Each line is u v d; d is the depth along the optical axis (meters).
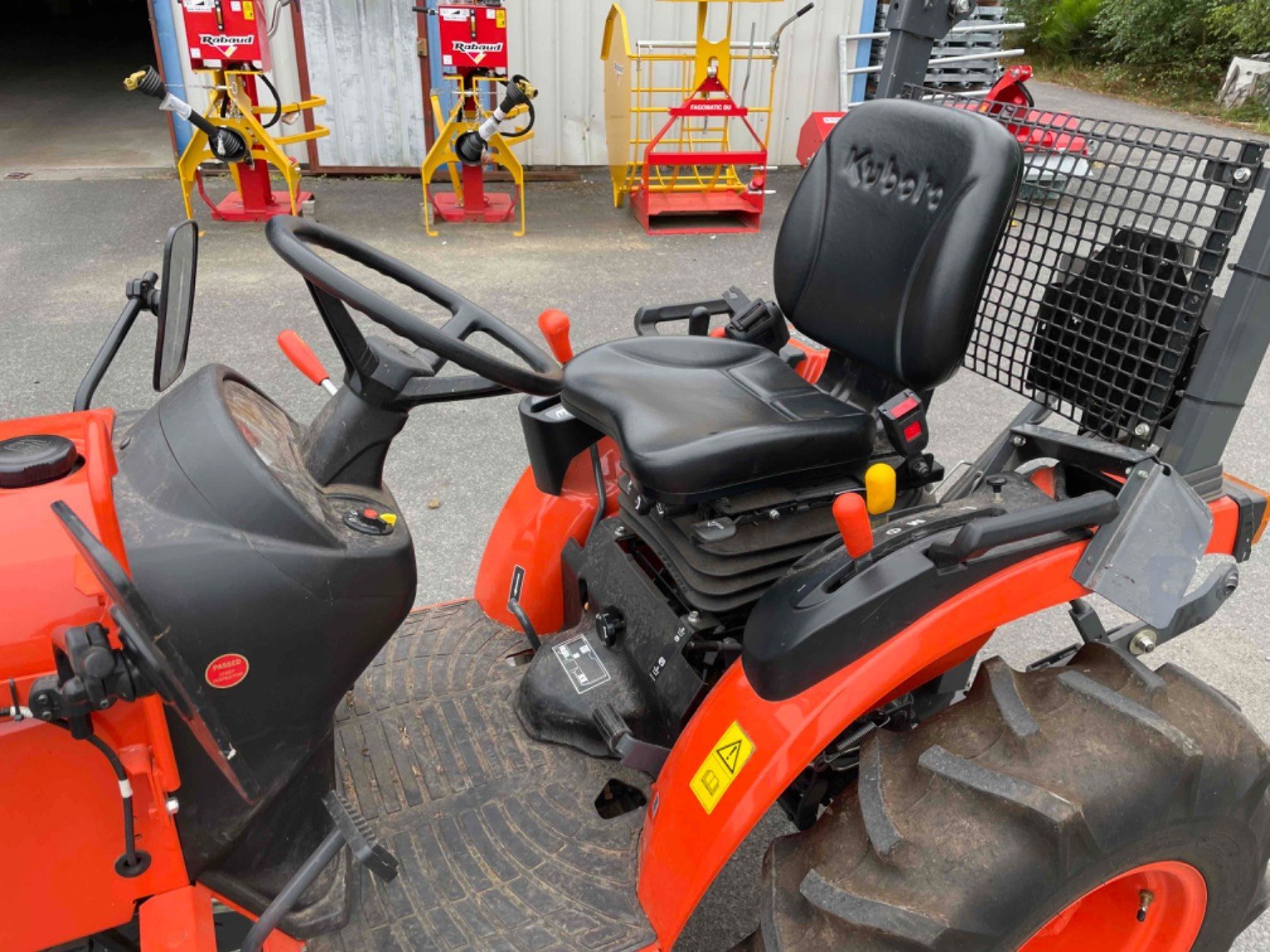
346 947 1.44
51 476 1.20
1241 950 1.86
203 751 1.25
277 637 1.27
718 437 1.64
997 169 1.71
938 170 1.80
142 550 1.20
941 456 3.77
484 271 5.59
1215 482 1.56
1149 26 12.54
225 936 1.43
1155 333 1.53
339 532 1.35
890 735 1.44
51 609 1.12
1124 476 1.52
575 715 1.79
